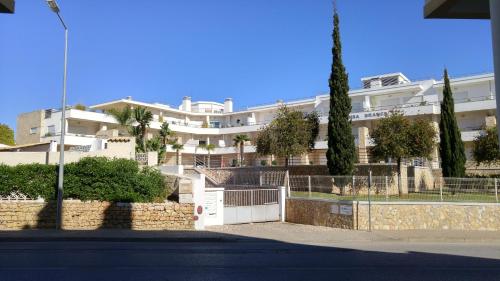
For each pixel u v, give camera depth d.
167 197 20.16
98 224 17.91
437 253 12.38
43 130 51.88
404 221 19.09
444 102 30.83
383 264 10.09
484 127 32.97
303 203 22.20
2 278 8.02
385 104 48.94
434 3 7.09
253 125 59.88
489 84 42.78
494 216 19.03
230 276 8.34
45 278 8.02
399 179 20.23
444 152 30.19
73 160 24.52
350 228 19.08
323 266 9.71
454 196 19.53
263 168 32.34
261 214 22.48
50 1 16.22
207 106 71.75
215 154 61.84
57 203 17.22
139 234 16.03
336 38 26.94
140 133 42.16
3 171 18.06
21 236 15.01
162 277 8.17
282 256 11.42
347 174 25.61
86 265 9.55
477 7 7.10
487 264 10.20
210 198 20.52
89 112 50.16
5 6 7.54
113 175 18.58
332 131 26.14
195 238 15.38
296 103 57.50
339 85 26.41
